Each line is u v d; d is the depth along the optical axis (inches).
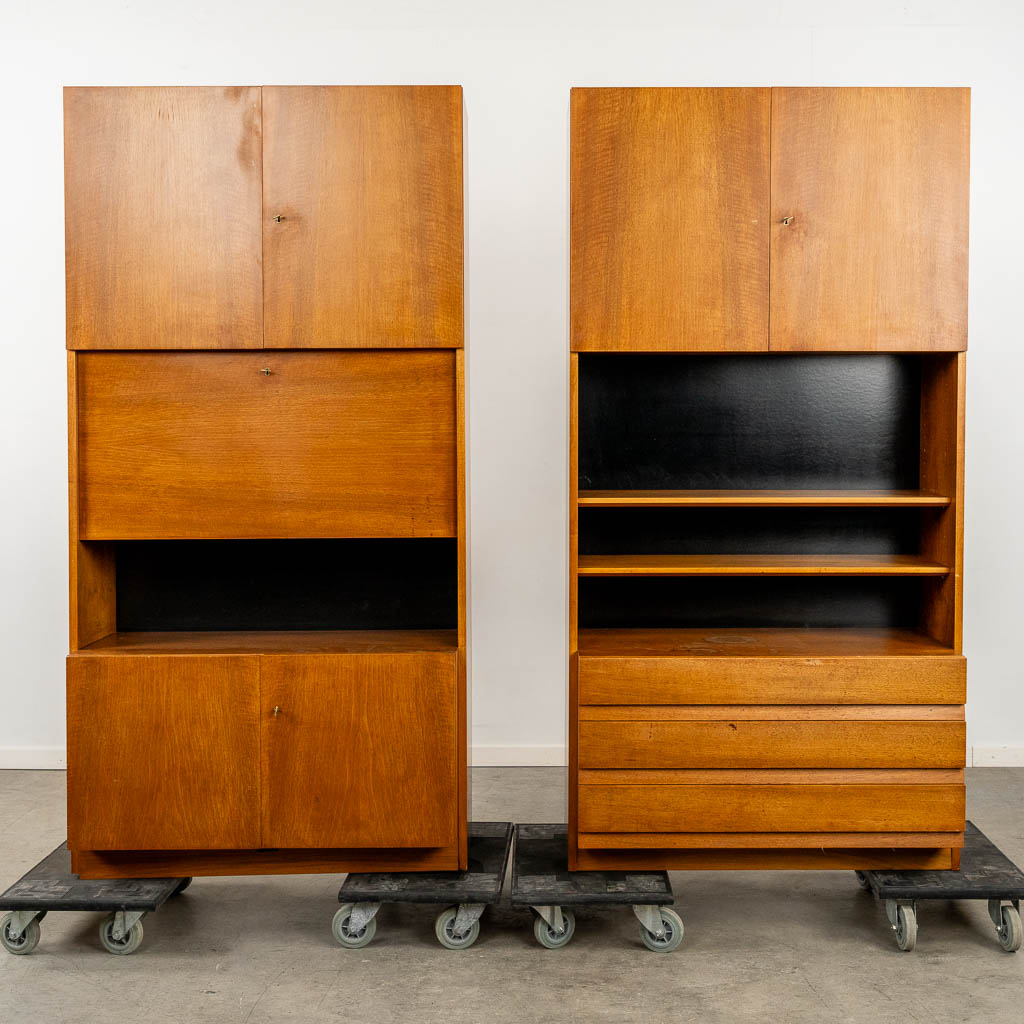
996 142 174.4
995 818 154.4
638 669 117.3
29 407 178.1
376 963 114.1
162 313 116.6
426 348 117.6
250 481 119.2
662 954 115.7
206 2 174.7
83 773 117.0
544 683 180.9
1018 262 175.0
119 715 116.6
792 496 124.5
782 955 115.1
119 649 121.0
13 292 176.7
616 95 116.7
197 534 119.6
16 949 116.6
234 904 130.6
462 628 119.3
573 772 120.3
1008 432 176.7
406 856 120.0
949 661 117.6
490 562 179.2
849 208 117.4
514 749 181.3
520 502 178.5
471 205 175.6
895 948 116.8
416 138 115.7
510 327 176.7
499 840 130.1
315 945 118.9
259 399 118.7
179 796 117.1
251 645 123.6
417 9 174.9
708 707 117.7
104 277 116.6
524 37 174.6
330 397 118.6
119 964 114.5
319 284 116.5
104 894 115.0
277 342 116.7
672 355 136.5
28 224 176.1
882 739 117.3
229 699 116.8
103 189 116.0
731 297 117.7
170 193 115.9
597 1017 102.0
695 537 137.7
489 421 177.3
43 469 178.7
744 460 137.3
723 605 138.0
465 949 117.5
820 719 117.5
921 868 120.0
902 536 136.8
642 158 117.0
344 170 115.9
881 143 117.2
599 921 125.0
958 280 118.0
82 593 122.1
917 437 135.8
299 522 119.6
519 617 179.9
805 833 117.9
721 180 117.0
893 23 174.1
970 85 174.4
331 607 135.6
